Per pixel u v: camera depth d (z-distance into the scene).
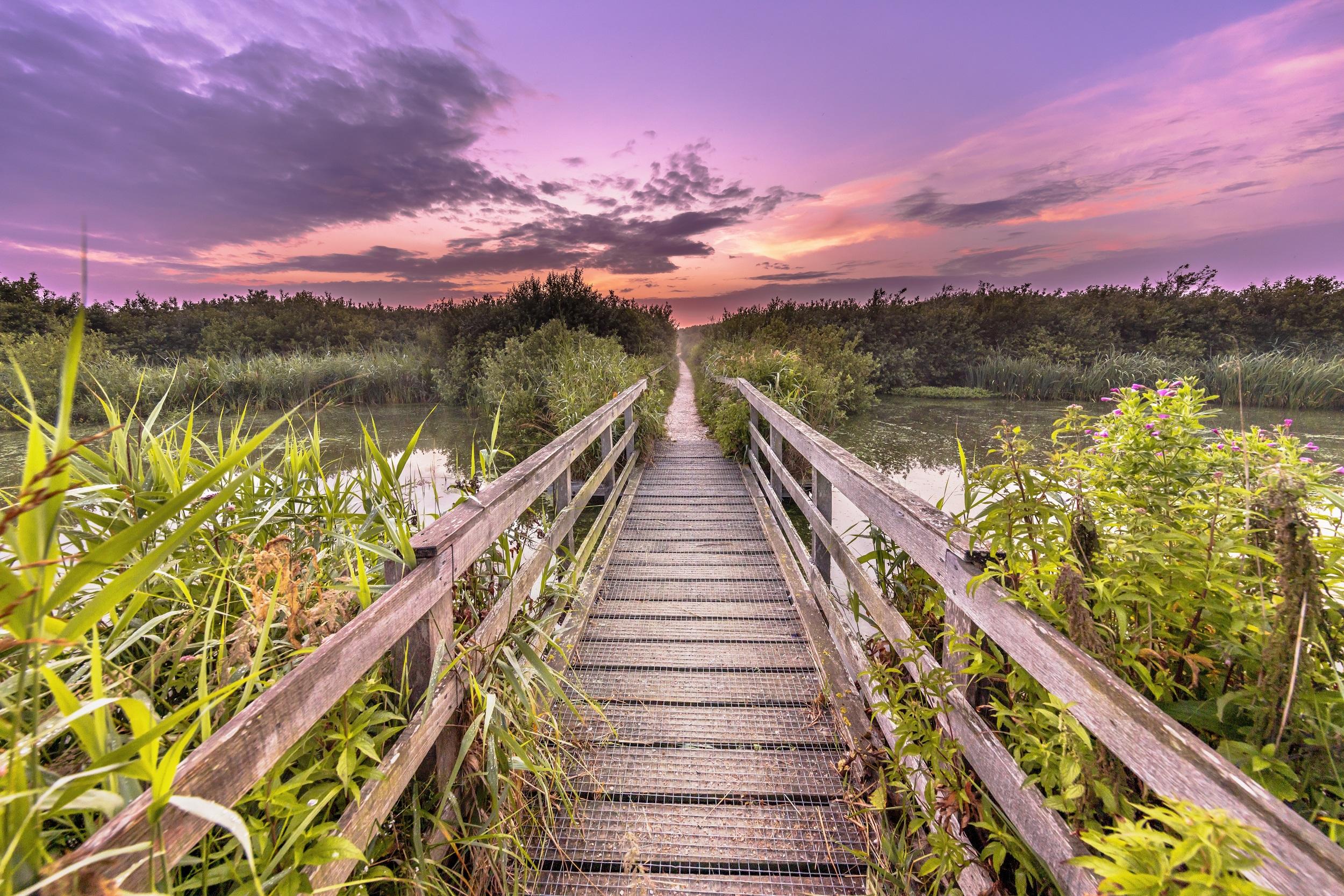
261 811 1.15
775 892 1.80
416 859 1.39
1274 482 1.19
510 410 9.62
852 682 2.59
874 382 16.28
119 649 1.27
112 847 0.66
